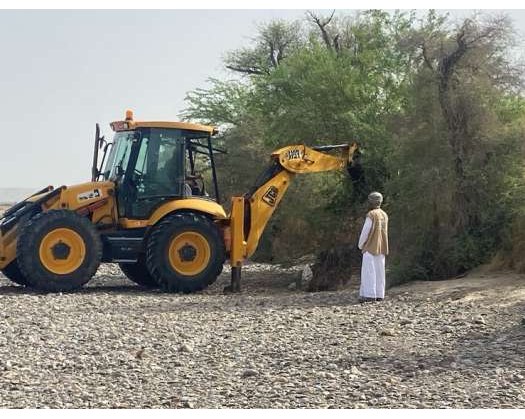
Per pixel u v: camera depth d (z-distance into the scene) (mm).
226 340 13062
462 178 19750
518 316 14008
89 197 19953
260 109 30047
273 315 15391
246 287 22031
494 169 19641
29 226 18938
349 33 27719
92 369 11141
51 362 11516
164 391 9922
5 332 13758
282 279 23797
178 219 19875
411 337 12859
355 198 23484
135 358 11812
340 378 10383
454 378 10133
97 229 19891
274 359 11617
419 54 20766
